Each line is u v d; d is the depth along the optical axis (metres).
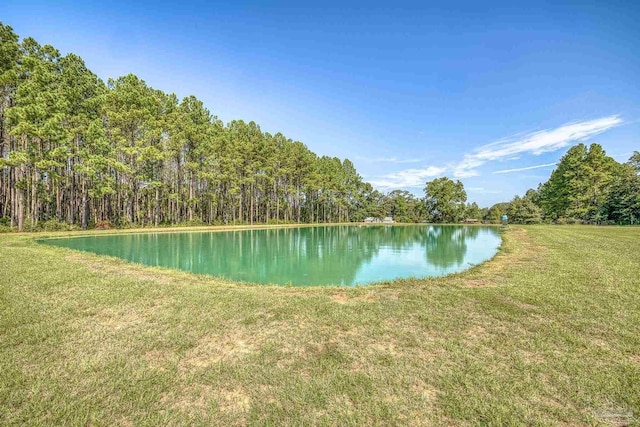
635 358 3.11
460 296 5.29
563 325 3.96
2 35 21.08
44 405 2.34
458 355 3.17
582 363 3.00
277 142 46.62
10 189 23.23
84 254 10.27
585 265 7.99
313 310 4.58
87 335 3.62
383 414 2.27
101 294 5.29
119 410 2.31
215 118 39.88
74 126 24.36
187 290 5.70
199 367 2.95
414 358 3.12
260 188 41.62
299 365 2.99
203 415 2.27
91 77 27.31
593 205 37.03
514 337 3.60
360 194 66.00
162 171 31.88
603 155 37.94
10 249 10.56
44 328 3.79
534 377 2.76
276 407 2.36
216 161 34.16
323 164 52.75
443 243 20.03
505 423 2.19
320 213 58.66
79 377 2.72
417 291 5.73
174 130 30.50
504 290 5.63
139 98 28.38
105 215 30.47
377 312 4.49
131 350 3.26
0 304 4.63
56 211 27.42
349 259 13.20
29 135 20.19
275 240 21.73
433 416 2.26
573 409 2.34
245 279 8.97
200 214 37.50
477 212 62.84
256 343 3.48
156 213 30.20
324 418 2.24
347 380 2.71
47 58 24.64
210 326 3.94
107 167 26.36
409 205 68.88
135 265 8.55
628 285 5.91
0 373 2.75
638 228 24.23
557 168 44.41
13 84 20.88
